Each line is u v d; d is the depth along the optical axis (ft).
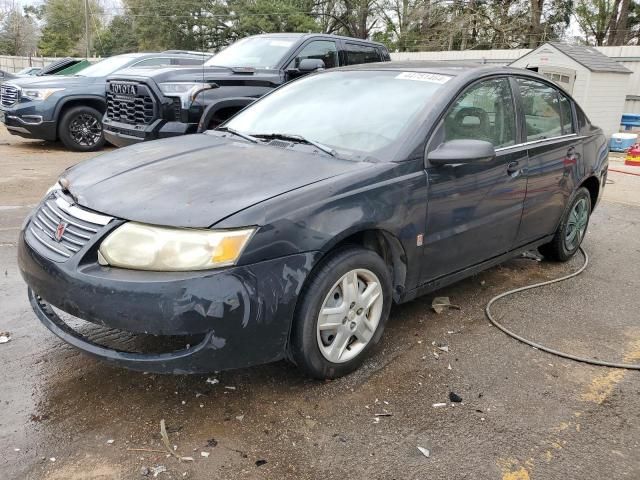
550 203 14.82
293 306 8.82
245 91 23.71
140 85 23.08
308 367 9.44
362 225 9.54
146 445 8.19
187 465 7.80
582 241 18.35
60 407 8.98
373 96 12.37
